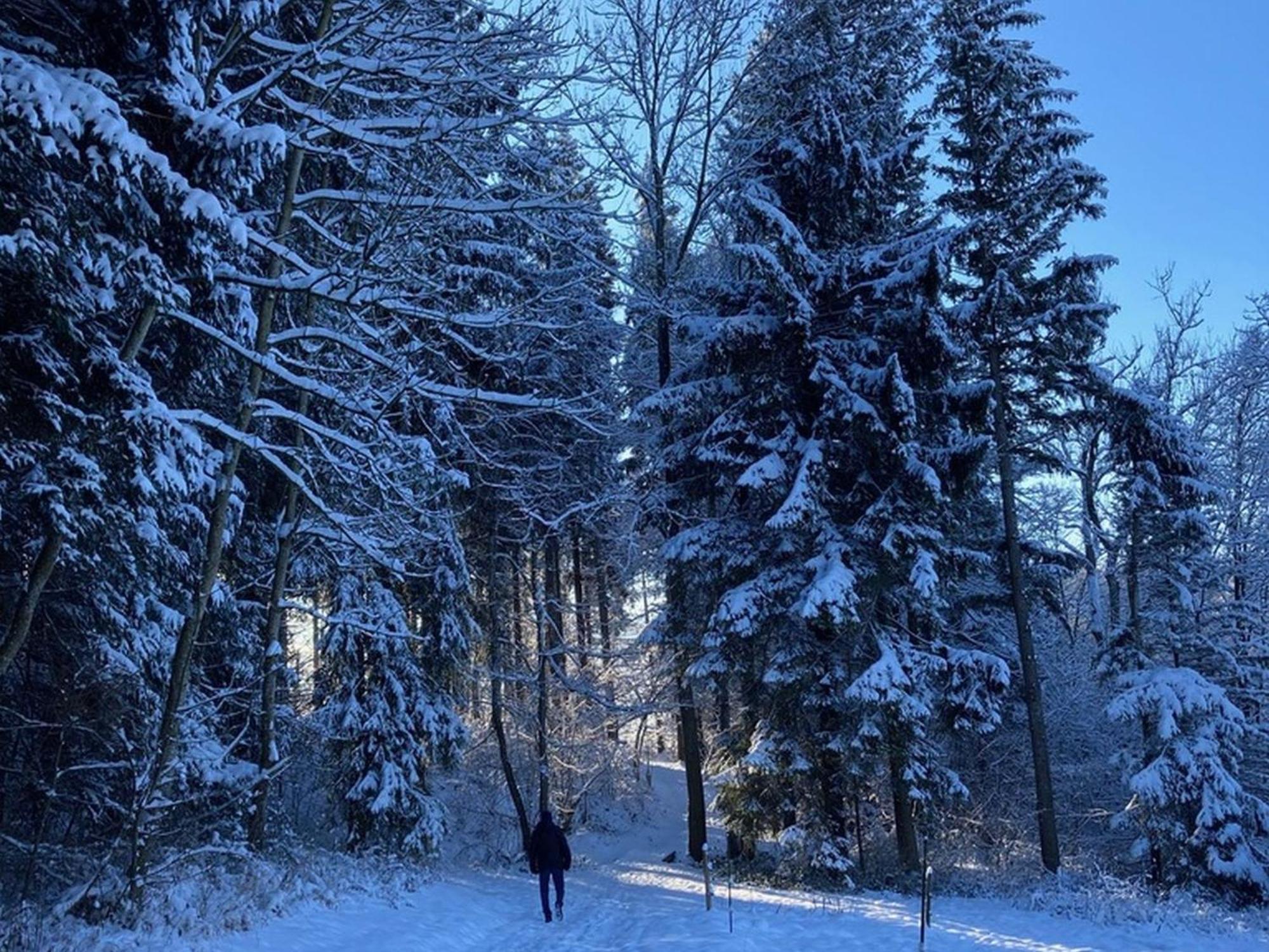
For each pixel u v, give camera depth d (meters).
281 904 11.09
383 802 16.80
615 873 21.19
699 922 12.88
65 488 7.46
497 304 17.95
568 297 13.99
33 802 9.80
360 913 12.29
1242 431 26.02
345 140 14.16
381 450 13.28
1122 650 19.84
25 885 8.67
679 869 21.41
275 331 14.74
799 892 16.58
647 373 25.47
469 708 28.73
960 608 22.03
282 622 16.52
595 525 25.11
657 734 47.59
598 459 24.45
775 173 19.77
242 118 12.14
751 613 17.50
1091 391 19.75
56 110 5.95
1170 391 27.67
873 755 17.09
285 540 14.22
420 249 12.53
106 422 7.72
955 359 17.36
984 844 21.39
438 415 17.20
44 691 9.76
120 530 8.80
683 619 21.30
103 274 7.13
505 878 19.91
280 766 11.76
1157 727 17.78
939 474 17.73
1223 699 17.77
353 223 13.98
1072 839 23.09
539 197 13.38
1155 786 17.17
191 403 12.27
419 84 12.52
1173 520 19.27
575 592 33.75
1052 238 19.31
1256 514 25.41
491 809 26.02
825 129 18.70
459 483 15.42
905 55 21.78
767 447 18.12
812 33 20.58
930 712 17.02
